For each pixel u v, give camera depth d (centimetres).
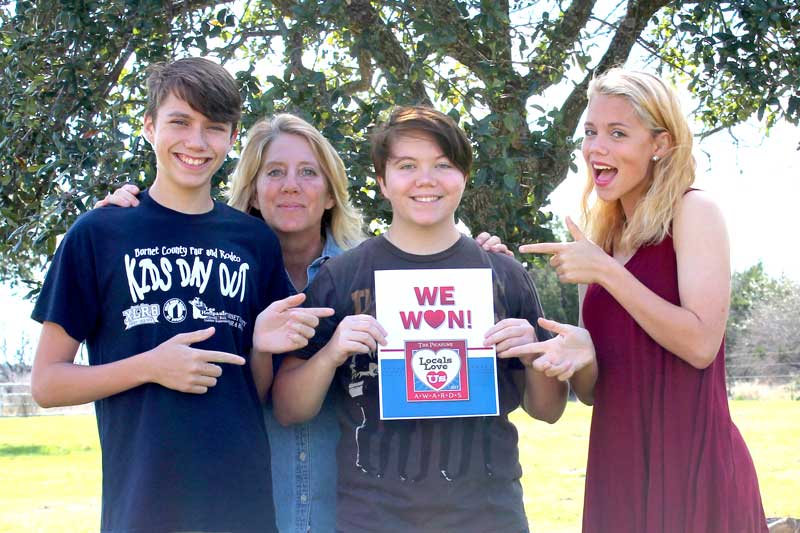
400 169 278
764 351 3250
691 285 263
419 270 277
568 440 1482
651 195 277
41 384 261
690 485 260
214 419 265
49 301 265
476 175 400
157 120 278
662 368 269
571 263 267
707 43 497
